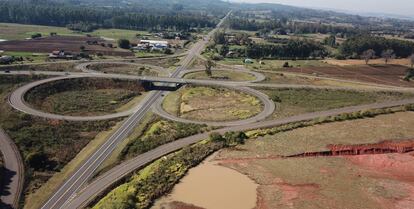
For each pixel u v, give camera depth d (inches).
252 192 2977.4
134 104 5590.6
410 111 5201.8
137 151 3836.1
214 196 2915.8
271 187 3046.3
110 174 3351.4
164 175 3191.4
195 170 3316.9
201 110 5251.0
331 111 5152.6
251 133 4190.5
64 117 4753.9
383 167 3447.3
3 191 3105.3
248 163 3457.2
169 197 2888.8
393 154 3750.0
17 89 5511.8
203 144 3882.9
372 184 3112.7
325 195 2930.6
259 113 5054.1
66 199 3031.5
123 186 3080.7
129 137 4298.7
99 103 5511.8
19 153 3750.0
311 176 3230.8
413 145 3919.8
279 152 3690.9
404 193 2987.2
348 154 3740.2
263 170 3321.9
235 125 4598.9
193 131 4362.7
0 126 4347.9
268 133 4195.4
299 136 4116.6
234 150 3742.6
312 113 5054.1
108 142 4151.1
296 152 3683.6
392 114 5019.7
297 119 4783.5
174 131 4411.9
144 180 3115.2
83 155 3831.2
